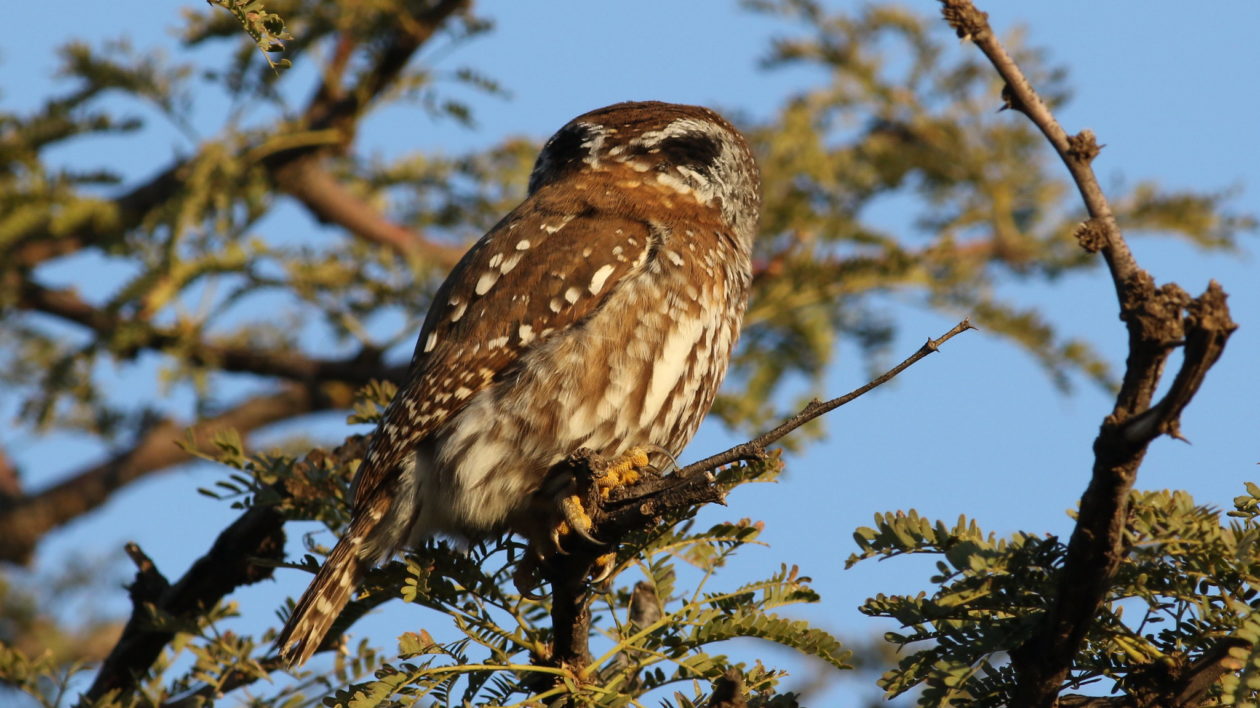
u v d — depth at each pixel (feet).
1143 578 21.34
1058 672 21.38
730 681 22.20
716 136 37.88
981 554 21.56
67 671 29.66
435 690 23.71
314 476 31.12
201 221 43.98
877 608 22.13
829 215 52.24
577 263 32.73
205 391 47.34
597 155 37.45
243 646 29.91
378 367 49.42
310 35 45.01
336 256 47.44
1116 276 18.84
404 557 27.53
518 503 31.83
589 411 31.83
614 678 24.61
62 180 46.29
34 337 49.88
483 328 32.17
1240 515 21.75
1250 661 18.71
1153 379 18.74
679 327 32.81
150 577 31.45
